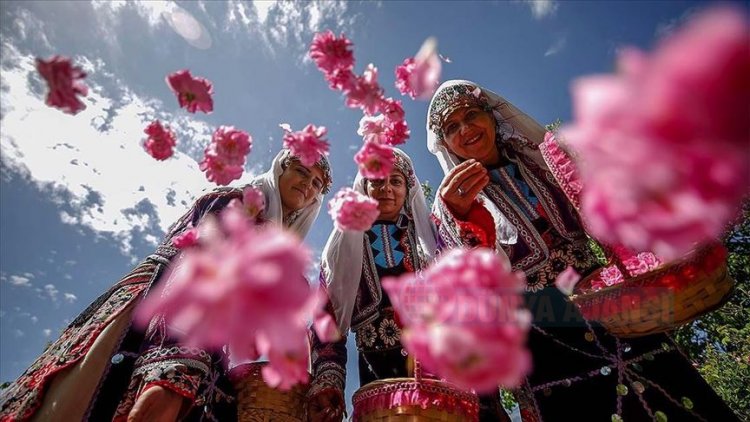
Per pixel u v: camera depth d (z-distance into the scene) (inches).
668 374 71.1
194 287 28.2
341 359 89.0
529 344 79.0
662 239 27.2
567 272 54.1
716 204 25.2
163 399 64.2
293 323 28.7
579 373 74.8
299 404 84.1
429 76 64.9
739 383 158.6
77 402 68.2
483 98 96.0
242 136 71.2
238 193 89.6
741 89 22.7
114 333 73.2
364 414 72.2
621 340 74.8
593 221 30.5
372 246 97.3
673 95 23.9
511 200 89.4
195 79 67.7
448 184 79.0
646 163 25.2
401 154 102.7
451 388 70.2
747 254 167.8
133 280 79.4
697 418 66.9
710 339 176.6
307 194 100.5
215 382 79.8
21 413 67.3
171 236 85.4
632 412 69.4
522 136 93.1
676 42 24.0
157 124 70.0
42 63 51.9
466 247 78.1
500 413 84.9
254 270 27.8
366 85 65.1
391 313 90.1
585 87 26.7
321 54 64.8
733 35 22.4
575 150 77.5
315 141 73.4
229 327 27.8
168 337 69.2
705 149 24.1
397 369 85.9
